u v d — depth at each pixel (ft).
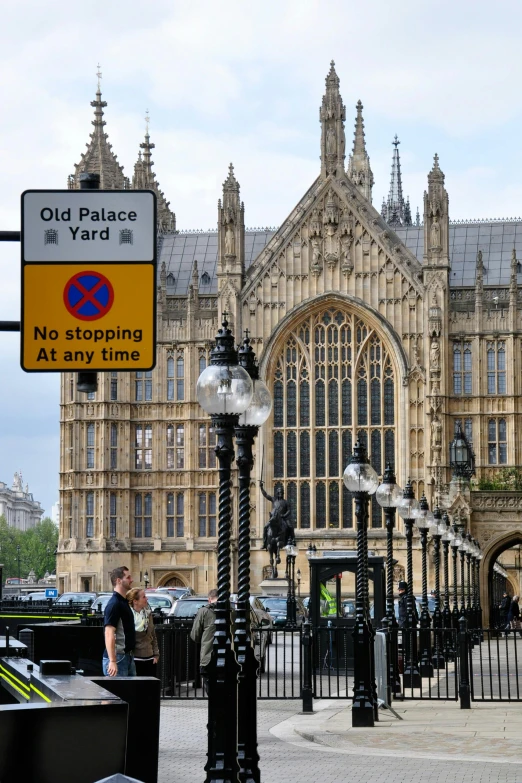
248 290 426.10
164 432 435.12
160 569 431.02
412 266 418.72
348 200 422.41
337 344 422.00
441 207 416.46
